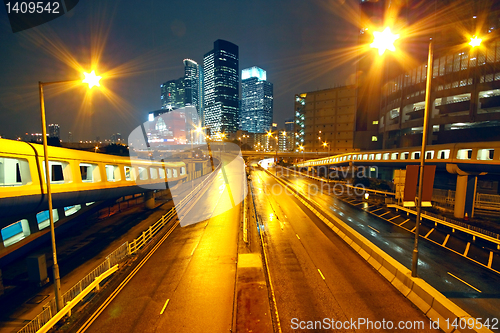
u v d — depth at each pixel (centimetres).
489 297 1192
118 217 2638
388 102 6900
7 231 1477
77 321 999
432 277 1379
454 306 963
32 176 1317
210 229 2198
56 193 1470
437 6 4975
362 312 1048
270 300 1133
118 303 1120
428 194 1215
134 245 1795
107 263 1396
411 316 1021
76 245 1878
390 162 3962
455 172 2589
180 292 1204
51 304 1079
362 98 8762
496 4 4078
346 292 1197
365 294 1180
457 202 2586
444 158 2756
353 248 1739
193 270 1428
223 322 988
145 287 1251
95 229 2252
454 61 4603
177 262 1538
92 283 1174
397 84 6347
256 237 1984
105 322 996
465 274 1419
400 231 2205
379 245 1866
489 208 2809
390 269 1331
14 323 1026
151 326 971
